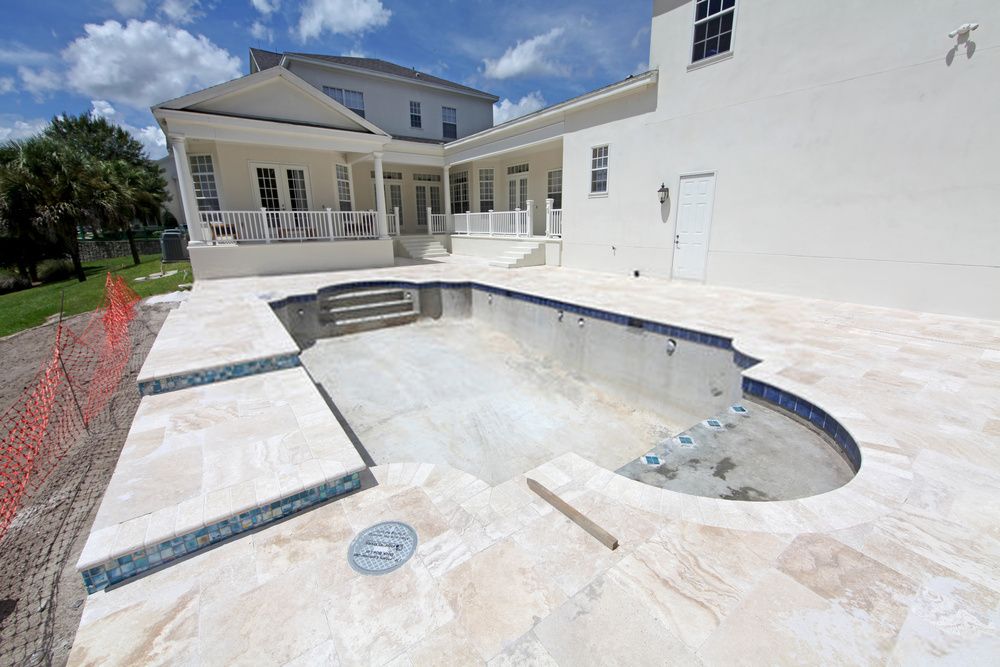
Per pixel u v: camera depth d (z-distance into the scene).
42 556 2.98
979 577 1.96
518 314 8.92
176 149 10.42
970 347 5.00
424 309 10.23
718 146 8.67
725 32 8.26
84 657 1.81
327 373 7.36
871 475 2.67
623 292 8.57
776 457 3.13
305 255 12.05
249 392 4.28
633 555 2.18
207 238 11.44
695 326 5.95
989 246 6.00
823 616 1.80
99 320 9.38
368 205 17.31
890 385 3.95
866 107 6.77
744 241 8.57
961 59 5.89
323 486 2.79
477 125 20.44
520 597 2.00
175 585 2.18
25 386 6.16
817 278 7.68
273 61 17.06
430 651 1.78
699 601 1.90
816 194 7.48
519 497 2.72
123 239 26.47
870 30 6.57
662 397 6.35
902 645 1.67
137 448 3.21
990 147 5.83
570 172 11.93
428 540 2.42
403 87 18.23
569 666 1.67
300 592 2.12
